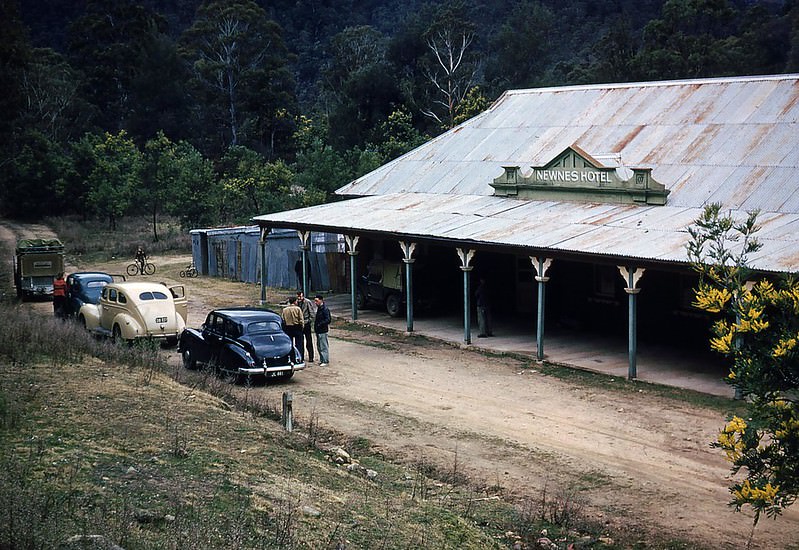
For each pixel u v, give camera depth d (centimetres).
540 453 1553
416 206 3002
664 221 2269
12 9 6238
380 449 1571
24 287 3525
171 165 6038
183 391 1773
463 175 3197
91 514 992
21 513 938
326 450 1509
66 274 4312
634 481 1413
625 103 3130
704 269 1065
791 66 7438
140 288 2478
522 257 2975
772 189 2289
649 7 10981
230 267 4147
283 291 3703
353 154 6116
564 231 2338
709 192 2397
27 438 1308
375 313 3086
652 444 1598
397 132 7481
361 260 3484
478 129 3503
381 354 2430
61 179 7119
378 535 1080
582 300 2783
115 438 1349
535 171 2808
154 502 1072
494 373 2184
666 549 1162
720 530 1223
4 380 1675
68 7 12800
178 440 1357
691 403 1867
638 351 2397
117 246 5416
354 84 8025
